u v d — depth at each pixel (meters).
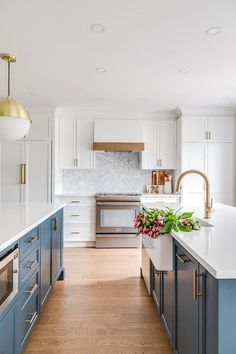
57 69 3.00
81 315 2.41
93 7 1.87
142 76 3.23
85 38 2.30
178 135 4.94
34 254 2.04
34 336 2.08
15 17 1.98
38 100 4.27
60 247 3.16
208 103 4.43
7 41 2.35
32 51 2.55
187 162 4.73
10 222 1.97
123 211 4.69
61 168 4.93
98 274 3.42
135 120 4.95
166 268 1.81
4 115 2.18
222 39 2.33
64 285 3.06
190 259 1.41
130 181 5.34
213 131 4.76
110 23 2.07
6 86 3.60
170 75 3.20
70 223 4.72
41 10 1.90
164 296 2.14
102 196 4.67
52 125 4.65
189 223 1.77
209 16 1.98
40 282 2.21
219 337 1.02
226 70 3.05
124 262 3.90
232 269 1.01
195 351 1.32
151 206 2.99
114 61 2.79
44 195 4.61
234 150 4.78
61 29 2.15
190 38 2.31
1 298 1.40
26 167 4.61
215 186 4.75
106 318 2.36
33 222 1.96
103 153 5.31
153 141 5.02
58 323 2.27
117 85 3.57
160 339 2.07
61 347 1.95
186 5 1.85
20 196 4.61
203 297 1.20
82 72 3.10
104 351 1.92
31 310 1.95
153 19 2.02
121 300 2.71
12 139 2.35
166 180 5.28
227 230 1.75
